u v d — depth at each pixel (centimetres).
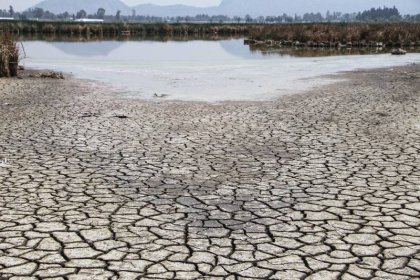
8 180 614
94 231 457
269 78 1833
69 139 844
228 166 682
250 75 1941
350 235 446
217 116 1062
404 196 552
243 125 965
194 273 376
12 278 368
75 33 6106
